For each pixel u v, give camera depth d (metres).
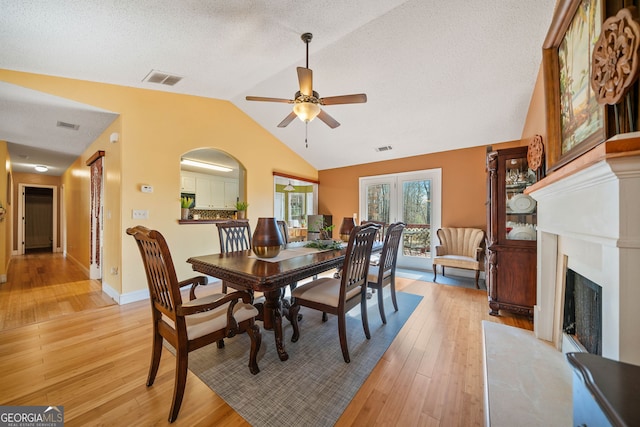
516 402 1.32
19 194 6.48
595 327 1.43
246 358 1.85
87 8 1.68
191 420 1.29
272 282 1.64
